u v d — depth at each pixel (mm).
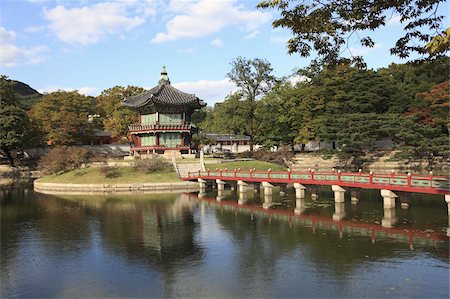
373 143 69000
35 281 20250
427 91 69875
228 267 21406
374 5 14359
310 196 45938
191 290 18500
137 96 86625
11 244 27625
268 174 46594
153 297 17875
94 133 103000
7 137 79875
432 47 10797
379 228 28500
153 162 65438
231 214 36656
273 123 85000
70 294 18484
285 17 15102
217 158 79875
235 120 84812
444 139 58000
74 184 61125
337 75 80375
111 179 62156
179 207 41781
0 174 84500
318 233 27844
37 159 91938
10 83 93750
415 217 31484
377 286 18109
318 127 75625
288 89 84938
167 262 22641
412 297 16875
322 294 17500
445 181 30500
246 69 85562
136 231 30734
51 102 99750
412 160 67938
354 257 22156
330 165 79875
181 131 80062
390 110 72938
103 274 20969
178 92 83938
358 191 40031
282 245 25188
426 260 21188
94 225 33469
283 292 17859
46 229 32312
